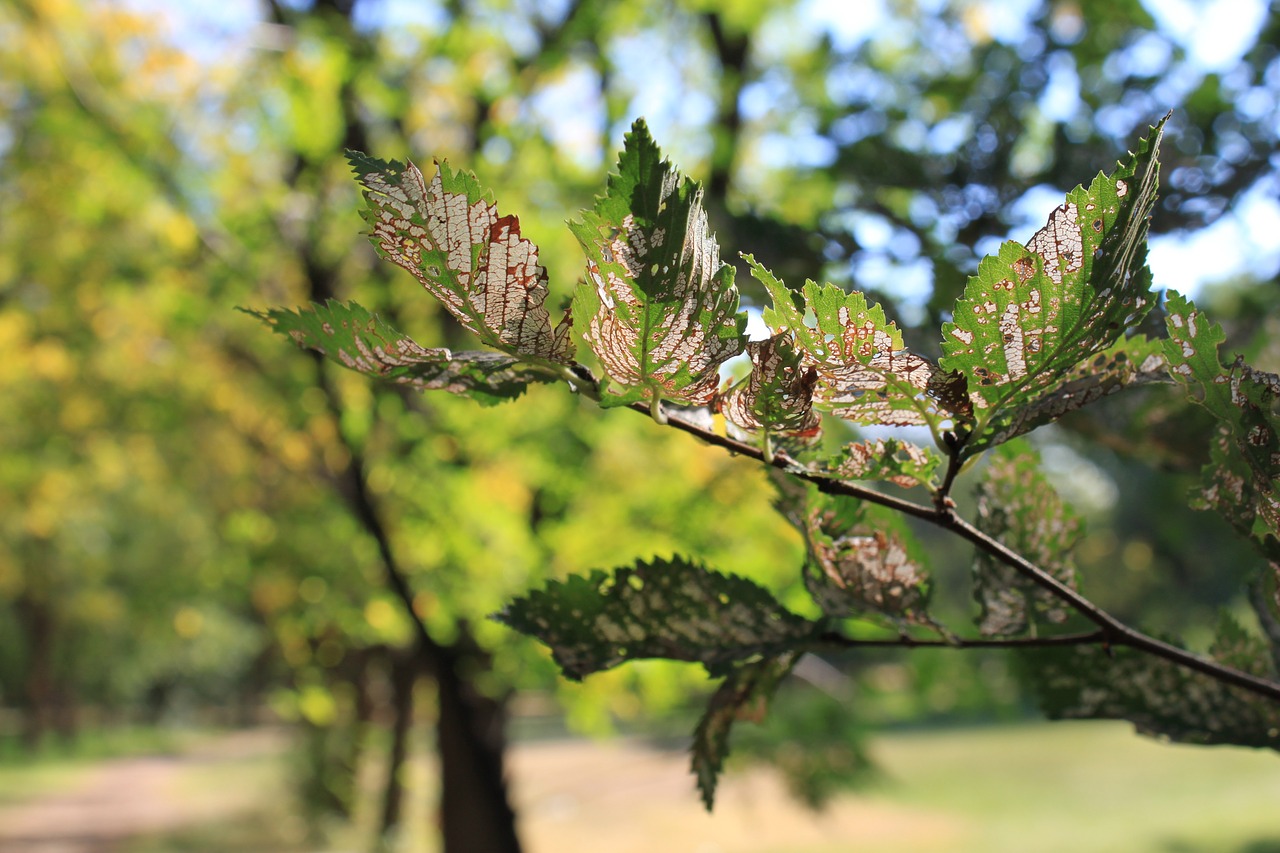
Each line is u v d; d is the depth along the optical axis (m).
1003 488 1.04
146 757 38.88
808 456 0.82
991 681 5.92
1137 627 1.08
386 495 6.71
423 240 0.67
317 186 6.28
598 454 6.52
